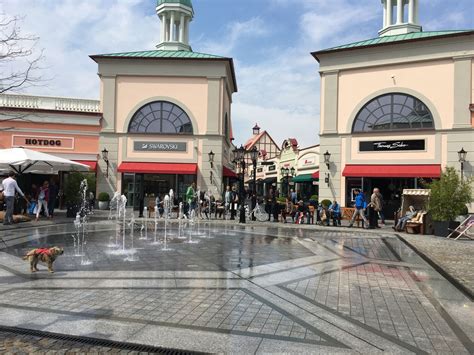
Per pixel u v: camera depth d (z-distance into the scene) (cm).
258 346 410
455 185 1539
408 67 2534
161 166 2895
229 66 3089
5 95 2886
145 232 1497
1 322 466
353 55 2662
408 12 2964
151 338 425
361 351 405
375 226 1903
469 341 440
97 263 829
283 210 2189
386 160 2561
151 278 700
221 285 662
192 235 1434
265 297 594
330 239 1396
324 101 2736
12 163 1653
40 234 1317
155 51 3228
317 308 546
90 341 415
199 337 431
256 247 1130
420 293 645
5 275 706
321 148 2723
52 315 492
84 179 2120
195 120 2925
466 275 757
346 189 2648
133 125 2955
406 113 2544
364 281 723
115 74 2938
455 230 1459
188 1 3581
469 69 2381
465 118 2384
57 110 2891
